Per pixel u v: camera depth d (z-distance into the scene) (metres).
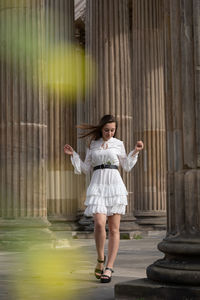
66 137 15.44
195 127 4.73
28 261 8.32
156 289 4.44
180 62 4.86
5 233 10.55
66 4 15.86
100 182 5.89
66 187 15.18
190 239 4.56
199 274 4.35
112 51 15.27
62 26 15.72
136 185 19.00
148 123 19.08
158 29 19.48
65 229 14.79
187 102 4.76
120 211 5.85
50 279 6.12
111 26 15.31
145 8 19.38
